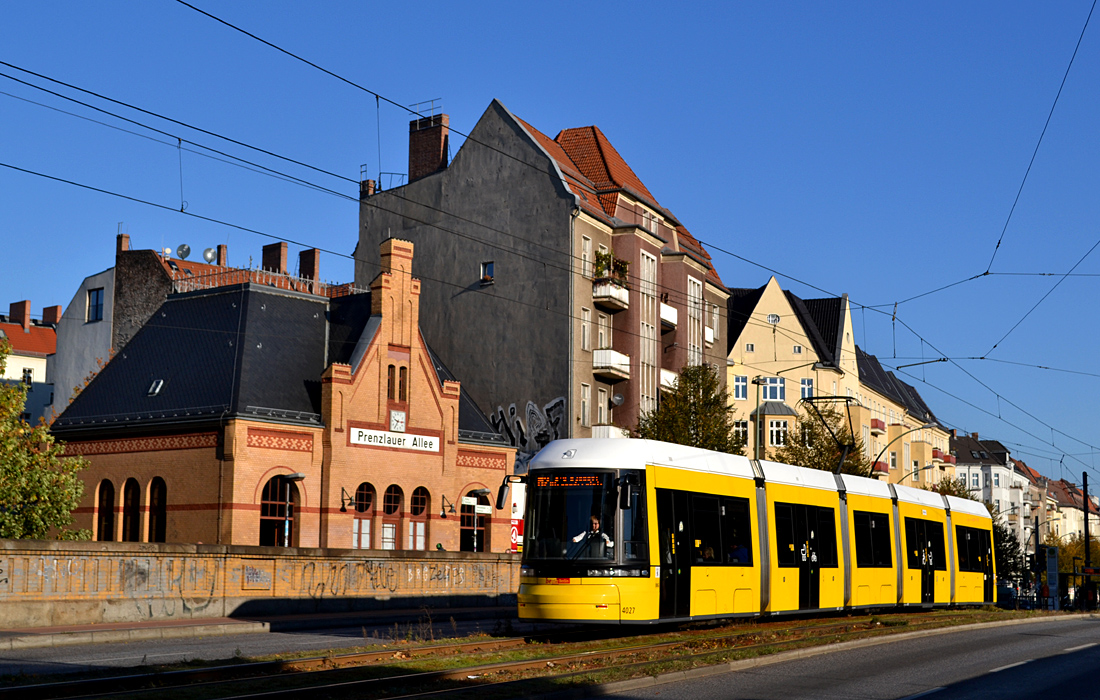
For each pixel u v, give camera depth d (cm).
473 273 5431
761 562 2756
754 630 2534
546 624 2811
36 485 3297
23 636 2145
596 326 5303
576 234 5188
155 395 4144
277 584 3014
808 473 3083
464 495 4519
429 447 4372
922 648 2331
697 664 1783
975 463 14512
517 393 5212
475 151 5516
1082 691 1630
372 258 5822
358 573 3281
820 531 3064
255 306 4306
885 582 3403
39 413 6644
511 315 5278
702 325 6269
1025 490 15712
